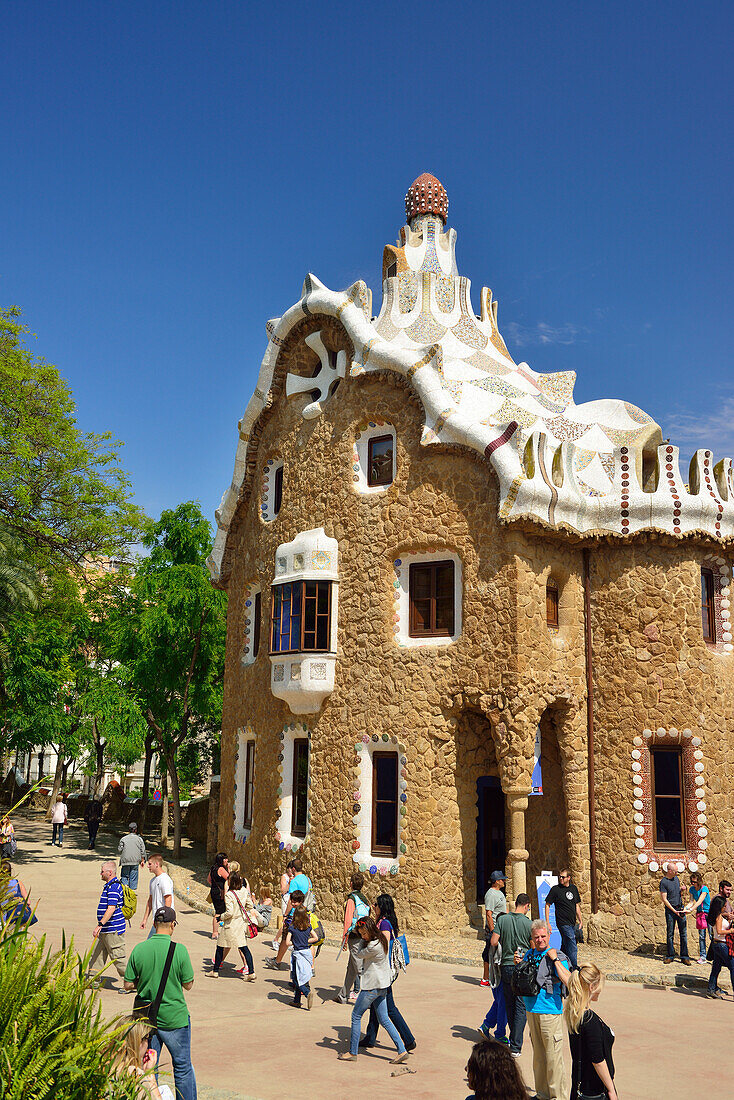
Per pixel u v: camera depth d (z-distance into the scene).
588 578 20.36
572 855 19.19
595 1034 7.38
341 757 19.95
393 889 18.58
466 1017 12.46
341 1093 9.20
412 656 19.44
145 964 7.95
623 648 19.83
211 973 14.45
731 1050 11.55
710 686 19.55
